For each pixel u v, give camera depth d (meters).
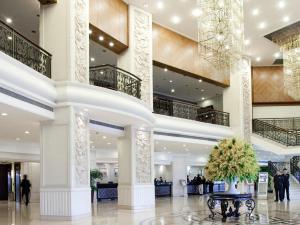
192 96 26.22
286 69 18.70
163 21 17.44
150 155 15.61
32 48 10.30
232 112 21.89
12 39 10.04
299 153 21.16
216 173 10.59
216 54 11.92
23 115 10.23
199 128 19.12
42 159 10.97
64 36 11.20
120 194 14.89
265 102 24.61
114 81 13.09
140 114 13.23
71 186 10.69
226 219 10.89
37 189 20.67
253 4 16.16
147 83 15.77
